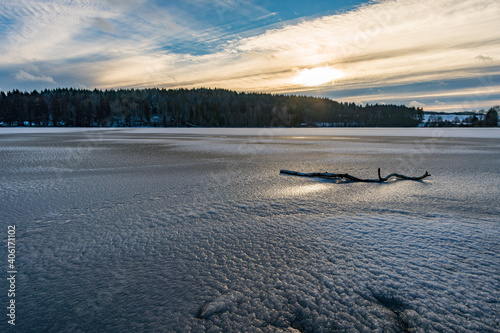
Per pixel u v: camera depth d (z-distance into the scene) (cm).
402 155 1706
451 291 303
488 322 259
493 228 486
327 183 908
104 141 2872
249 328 261
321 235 468
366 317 270
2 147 2155
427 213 584
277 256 396
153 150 1991
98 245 445
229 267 369
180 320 273
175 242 452
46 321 277
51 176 1027
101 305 300
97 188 837
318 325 262
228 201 695
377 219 547
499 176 1006
